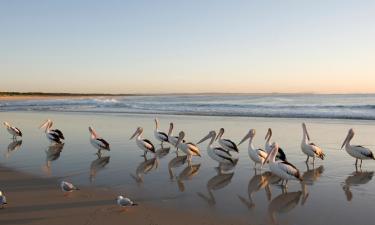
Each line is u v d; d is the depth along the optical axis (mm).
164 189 10102
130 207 8523
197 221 7695
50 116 35312
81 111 42531
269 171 12148
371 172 11961
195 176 11594
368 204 8797
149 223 7551
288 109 38531
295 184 10641
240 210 8406
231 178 11336
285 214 8164
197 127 23938
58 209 8344
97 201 8930
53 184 10492
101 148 15062
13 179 11031
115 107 49812
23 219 7754
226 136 19719
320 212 8297
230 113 35094
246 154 14953
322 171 12156
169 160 14055
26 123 28344
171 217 7902
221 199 9219
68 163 13414
